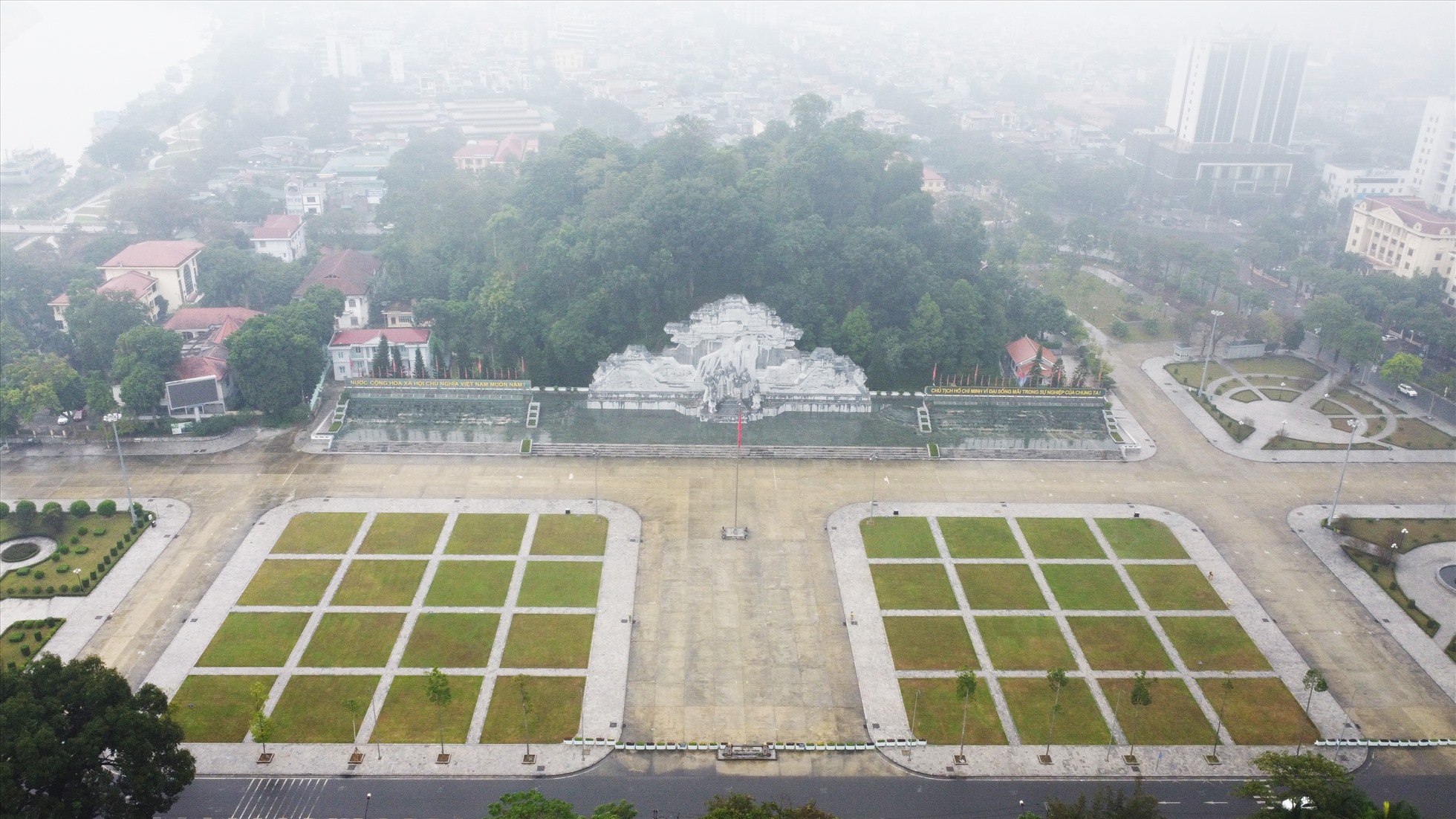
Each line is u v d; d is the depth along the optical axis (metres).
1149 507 163.88
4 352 195.25
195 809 102.19
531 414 192.50
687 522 156.50
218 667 121.94
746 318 190.25
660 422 190.75
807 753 111.94
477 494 163.62
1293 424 195.25
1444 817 104.38
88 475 167.38
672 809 104.12
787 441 184.00
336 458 175.38
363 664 122.94
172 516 155.50
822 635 130.75
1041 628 132.75
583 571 143.25
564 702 117.81
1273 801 95.38
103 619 130.38
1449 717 118.12
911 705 118.75
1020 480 172.38
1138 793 96.00
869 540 152.62
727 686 121.38
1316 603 139.38
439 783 106.25
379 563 143.62
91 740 91.81
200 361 189.88
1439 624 134.88
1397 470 177.50
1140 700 108.62
